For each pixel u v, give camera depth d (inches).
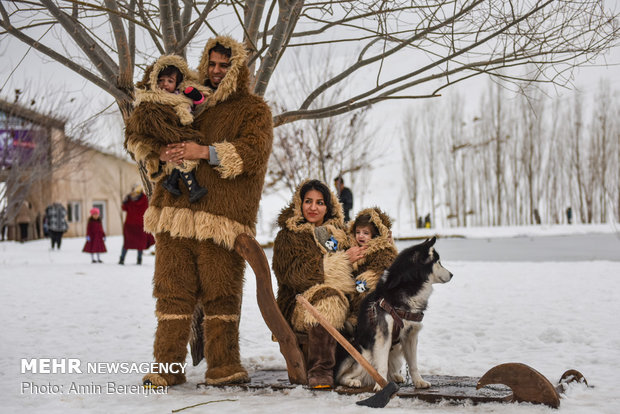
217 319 166.9
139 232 599.8
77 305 333.7
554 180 1835.6
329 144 701.9
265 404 143.2
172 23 191.8
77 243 1176.2
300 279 165.2
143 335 257.3
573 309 298.5
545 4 174.7
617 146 1759.4
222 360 166.4
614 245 838.5
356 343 157.1
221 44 170.1
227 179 163.9
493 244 911.7
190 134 160.7
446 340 241.9
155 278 168.2
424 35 187.9
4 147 774.5
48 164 797.2
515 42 187.3
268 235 1181.1
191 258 166.2
